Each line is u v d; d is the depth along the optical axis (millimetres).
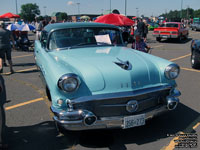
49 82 3166
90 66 3252
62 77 2809
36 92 5539
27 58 10438
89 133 3572
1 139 3082
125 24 10516
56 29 4254
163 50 12359
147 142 3301
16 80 6641
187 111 4297
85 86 2998
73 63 3424
